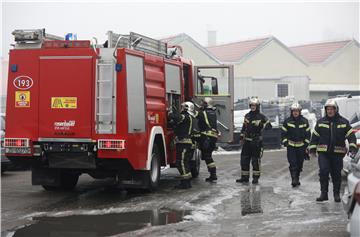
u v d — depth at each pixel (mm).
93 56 10141
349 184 6445
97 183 12742
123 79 10031
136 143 10352
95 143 10141
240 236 7441
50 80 10344
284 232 7609
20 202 10133
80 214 8969
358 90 45062
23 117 10461
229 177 13578
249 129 12422
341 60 45875
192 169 13391
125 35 10586
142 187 10727
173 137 12266
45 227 8102
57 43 10328
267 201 10047
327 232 7570
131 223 8305
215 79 14367
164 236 7508
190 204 9758
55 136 10305
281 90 37875
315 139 10141
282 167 15703
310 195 10703
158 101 11469
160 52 11930
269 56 40938
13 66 10516
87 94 10156
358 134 12180
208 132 12656
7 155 10562
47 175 11172
